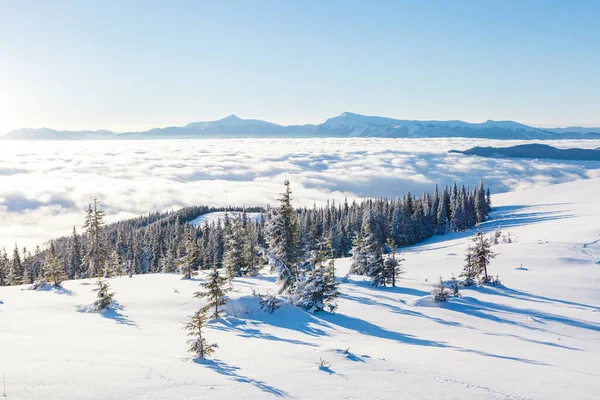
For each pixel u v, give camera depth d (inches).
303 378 507.5
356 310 1334.9
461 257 2714.1
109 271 2447.1
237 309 1120.8
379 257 1952.5
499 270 2193.7
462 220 4564.5
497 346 940.6
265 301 1170.6
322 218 4483.3
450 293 1695.4
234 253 2090.3
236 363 580.1
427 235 4468.5
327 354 645.9
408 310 1400.1
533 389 523.5
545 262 2242.9
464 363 667.4
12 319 906.1
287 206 1481.3
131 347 658.8
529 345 981.2
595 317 1396.4
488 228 4067.4
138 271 3663.9
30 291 1411.2
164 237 4653.1
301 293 1269.7
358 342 871.1
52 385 417.1
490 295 1736.0
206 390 442.0
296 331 986.1
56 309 1071.0
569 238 2721.5
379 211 4121.6
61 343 653.9
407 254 3154.5
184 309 1130.0
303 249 1525.6
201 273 2026.3
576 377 611.5
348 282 2027.6
